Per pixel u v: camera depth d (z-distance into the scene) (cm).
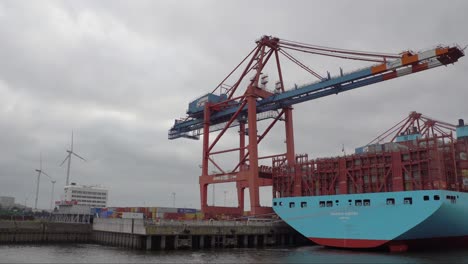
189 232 5403
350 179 5338
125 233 5691
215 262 4044
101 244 6431
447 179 4875
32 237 6625
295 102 6688
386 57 5584
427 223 4525
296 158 6091
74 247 5803
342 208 5206
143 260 4191
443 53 4916
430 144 4781
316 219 5462
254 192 6272
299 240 6675
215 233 5622
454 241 5359
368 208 4956
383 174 5022
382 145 5231
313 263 3938
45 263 3994
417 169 4791
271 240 6272
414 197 4591
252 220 6219
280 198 5966
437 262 3906
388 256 4416
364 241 4947
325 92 6291
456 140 5241
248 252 5022
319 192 5619
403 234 4634
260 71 6769
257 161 6412
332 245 5269
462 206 4747
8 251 5150
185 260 4191
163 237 5269
